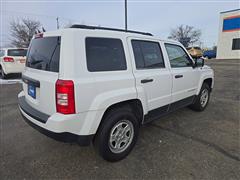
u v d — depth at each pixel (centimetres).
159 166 251
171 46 350
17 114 458
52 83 212
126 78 254
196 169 244
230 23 2356
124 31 278
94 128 227
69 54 206
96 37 231
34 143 314
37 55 260
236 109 479
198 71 419
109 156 252
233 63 1781
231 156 272
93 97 222
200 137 331
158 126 379
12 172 240
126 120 265
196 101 444
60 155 278
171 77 334
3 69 909
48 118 216
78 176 233
